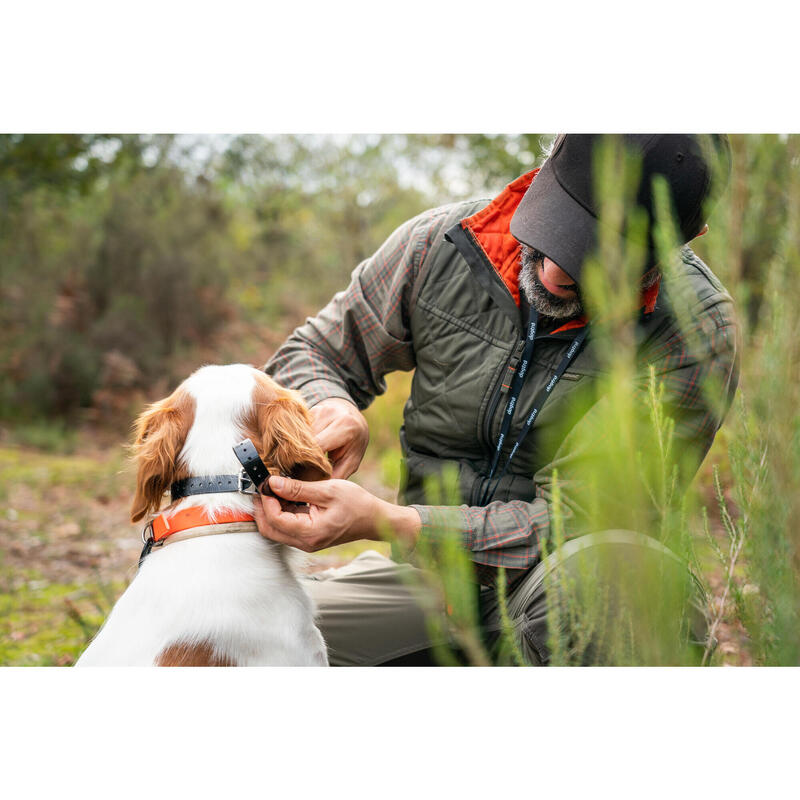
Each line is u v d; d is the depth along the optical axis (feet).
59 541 16.78
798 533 4.67
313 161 37.52
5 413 27.58
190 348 29.55
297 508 7.10
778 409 4.58
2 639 11.57
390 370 9.23
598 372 7.51
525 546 7.32
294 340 9.31
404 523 6.98
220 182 37.01
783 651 4.86
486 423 7.97
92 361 28.27
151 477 7.02
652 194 6.16
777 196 4.71
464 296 8.07
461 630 6.20
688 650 5.60
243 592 6.85
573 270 6.60
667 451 5.45
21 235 31.22
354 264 35.01
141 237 30.50
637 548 5.30
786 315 4.53
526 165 30.94
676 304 5.31
